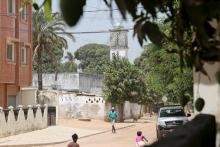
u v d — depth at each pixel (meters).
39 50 55.41
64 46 55.66
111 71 56.06
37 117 38.56
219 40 1.96
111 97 55.53
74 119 54.69
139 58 62.38
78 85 67.69
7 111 33.50
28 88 41.03
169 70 24.16
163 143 1.91
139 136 20.42
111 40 73.62
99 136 38.06
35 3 2.41
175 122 29.14
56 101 45.22
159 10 1.96
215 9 1.55
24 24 39.69
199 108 2.25
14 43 38.00
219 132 2.87
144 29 1.92
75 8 1.64
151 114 75.88
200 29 1.63
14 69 38.09
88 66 115.81
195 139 2.01
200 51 1.99
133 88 55.97
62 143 32.59
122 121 57.31
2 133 32.31
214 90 4.02
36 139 32.91
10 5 37.28
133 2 1.72
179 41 2.09
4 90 37.47
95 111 56.03
